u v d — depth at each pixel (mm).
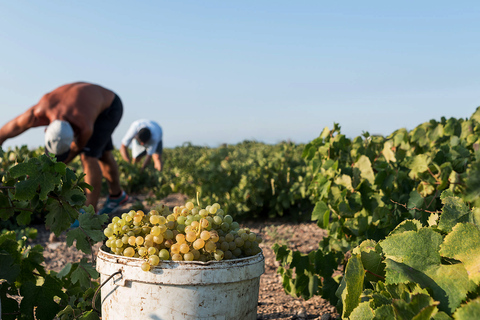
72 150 5602
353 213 3246
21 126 5359
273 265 4426
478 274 1225
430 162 3260
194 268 1649
